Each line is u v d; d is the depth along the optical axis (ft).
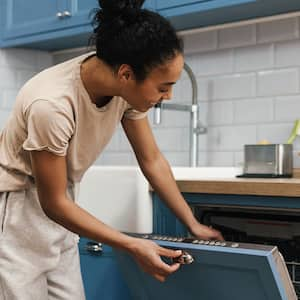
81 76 3.75
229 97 6.91
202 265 3.55
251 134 6.73
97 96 3.83
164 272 3.51
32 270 4.14
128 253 3.74
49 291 4.46
